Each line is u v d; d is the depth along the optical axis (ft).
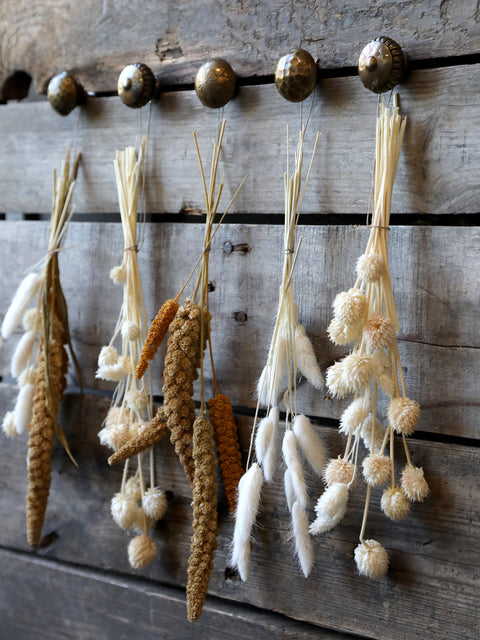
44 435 2.19
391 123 1.78
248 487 1.86
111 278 2.16
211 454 1.93
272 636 2.10
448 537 1.88
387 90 1.82
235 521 2.02
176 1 2.17
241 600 2.14
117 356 2.12
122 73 2.10
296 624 2.09
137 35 2.23
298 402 2.04
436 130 1.85
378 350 1.77
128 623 2.30
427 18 1.85
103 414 2.33
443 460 1.88
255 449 1.96
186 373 1.96
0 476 2.52
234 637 2.15
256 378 2.09
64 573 2.41
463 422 1.84
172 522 2.23
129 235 2.12
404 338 1.90
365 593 1.98
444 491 1.88
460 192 1.83
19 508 2.48
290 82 1.87
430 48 1.85
